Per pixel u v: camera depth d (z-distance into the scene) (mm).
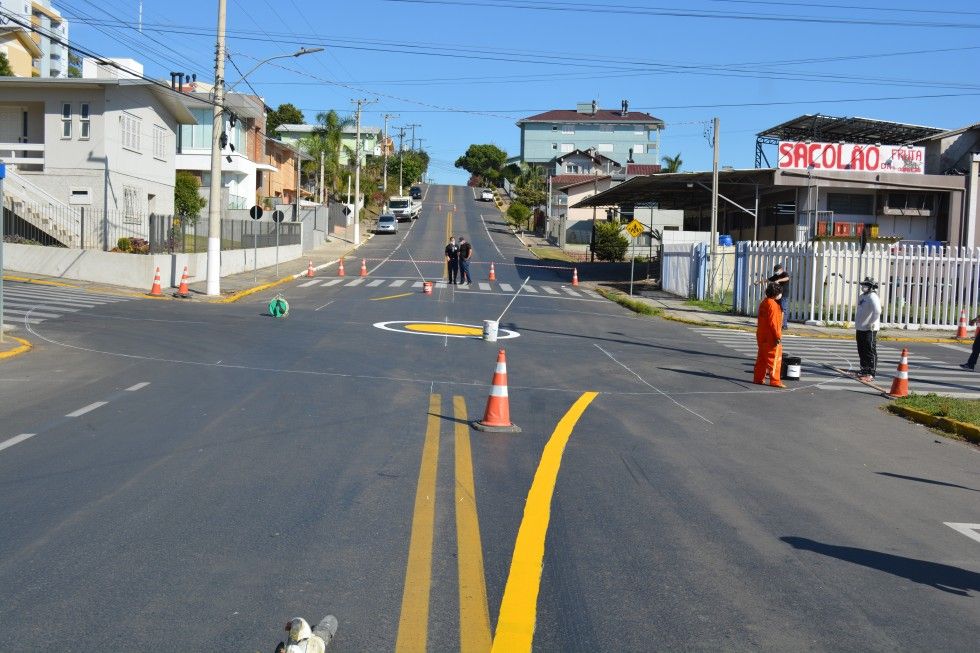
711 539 6707
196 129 58938
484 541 6426
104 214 34625
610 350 19594
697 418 12039
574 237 71312
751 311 29406
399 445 9508
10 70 55500
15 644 4543
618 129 126062
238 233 41719
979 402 13641
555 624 5023
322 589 5414
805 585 5812
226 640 4660
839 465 9555
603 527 6891
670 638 4891
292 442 9469
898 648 4879
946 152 40781
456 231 79562
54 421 10250
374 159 123812
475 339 20234
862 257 27625
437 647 4664
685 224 71688
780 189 41562
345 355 16672
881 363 19719
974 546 6840
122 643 4598
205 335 18781
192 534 6367
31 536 6234
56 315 21141
